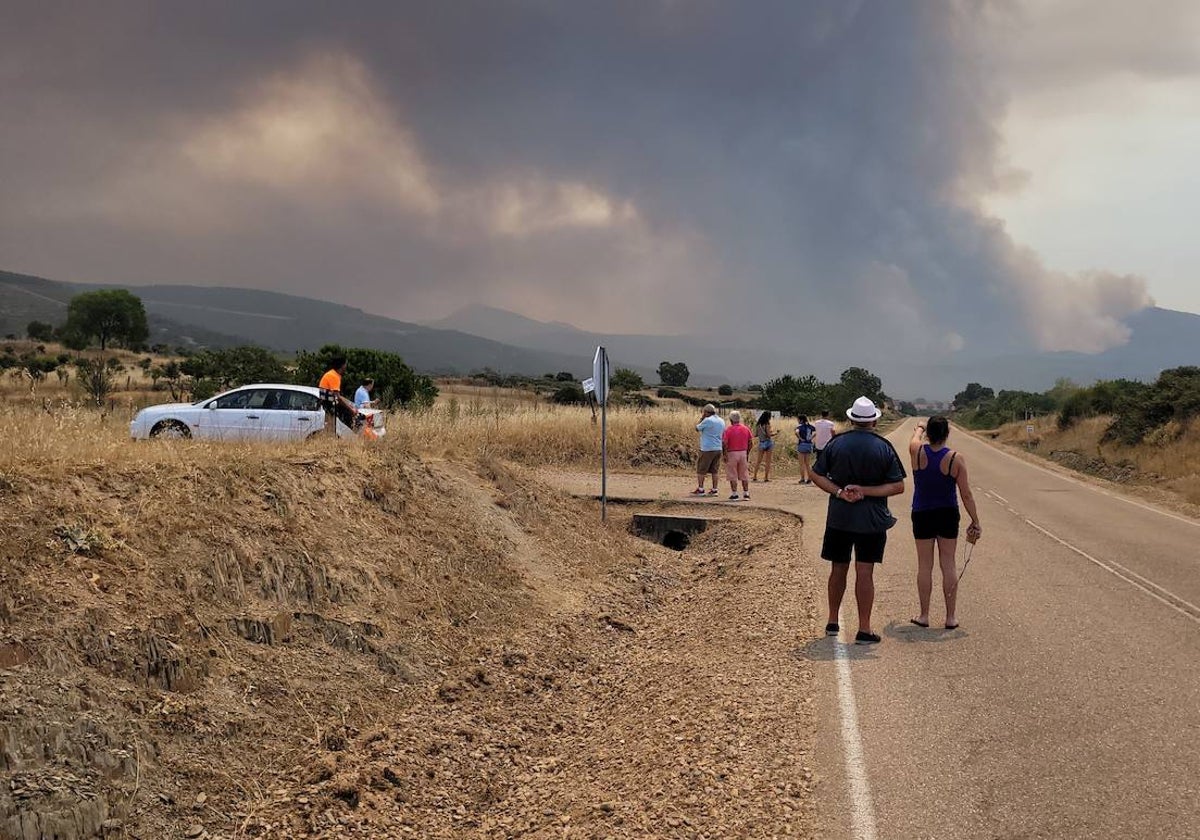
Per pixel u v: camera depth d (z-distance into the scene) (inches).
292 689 264.7
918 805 190.1
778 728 241.9
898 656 302.5
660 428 1205.1
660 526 693.3
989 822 180.4
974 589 410.3
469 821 220.7
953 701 253.8
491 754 263.7
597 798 216.4
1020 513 730.2
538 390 3344.0
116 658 227.0
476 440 895.1
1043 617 351.3
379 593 346.0
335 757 242.1
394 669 305.3
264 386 655.1
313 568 324.2
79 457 313.9
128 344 5457.7
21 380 2047.2
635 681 324.5
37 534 249.9
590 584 478.0
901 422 5002.5
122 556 263.4
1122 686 262.2
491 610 389.1
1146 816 179.6
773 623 366.6
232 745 230.4
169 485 314.2
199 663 247.1
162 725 221.0
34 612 221.9
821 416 928.9
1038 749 216.4
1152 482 1117.7
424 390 1497.3
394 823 215.8
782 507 734.5
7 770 183.8
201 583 279.3
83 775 193.3
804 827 183.3
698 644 361.4
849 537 324.8
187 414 639.1
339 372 617.6
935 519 340.8
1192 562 481.4
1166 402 1460.4
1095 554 509.7
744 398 4549.7
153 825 194.7
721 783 209.3
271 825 205.9
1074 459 1643.7
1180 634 322.3
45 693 202.5
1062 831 174.7
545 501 594.9
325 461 414.3
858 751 221.3
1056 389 4050.2
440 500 470.3
